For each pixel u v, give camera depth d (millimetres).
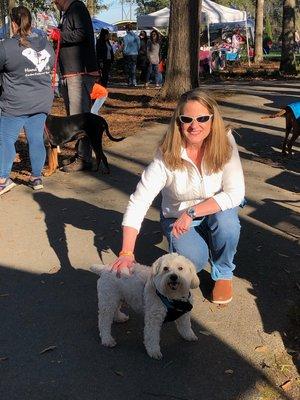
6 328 1973
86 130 3889
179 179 2008
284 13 13969
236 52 18859
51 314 2072
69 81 3967
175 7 7254
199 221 2113
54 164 3967
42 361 1773
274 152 4754
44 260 2564
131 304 1812
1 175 3486
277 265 2510
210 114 1914
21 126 3443
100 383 1662
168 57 7480
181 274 1644
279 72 13852
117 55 16344
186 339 1889
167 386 1649
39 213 3186
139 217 1948
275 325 2002
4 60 3242
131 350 1835
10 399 1589
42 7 14383
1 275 2408
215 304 2143
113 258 2584
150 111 6715
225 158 1968
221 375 1706
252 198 3463
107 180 3844
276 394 1626
